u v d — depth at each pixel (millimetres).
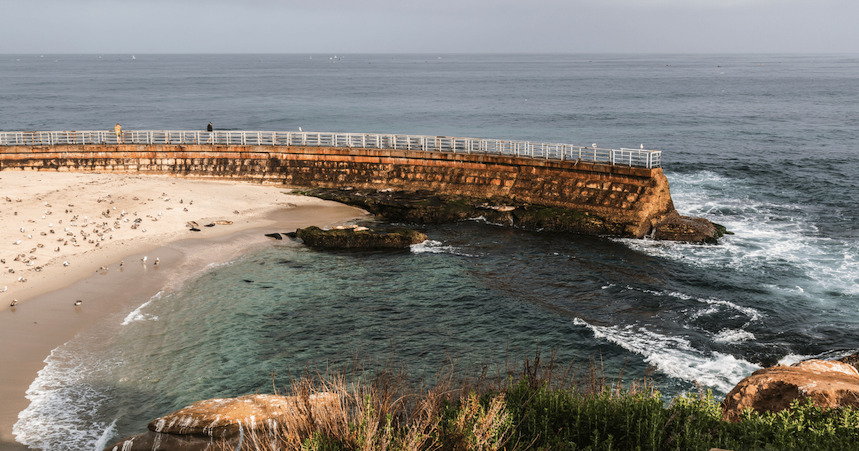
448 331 23875
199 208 39812
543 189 40688
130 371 19734
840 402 9023
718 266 31516
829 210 43500
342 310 25719
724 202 45969
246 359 21016
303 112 113938
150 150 47312
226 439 11656
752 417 8758
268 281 28766
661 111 114625
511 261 32438
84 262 29094
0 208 35656
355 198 43094
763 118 101438
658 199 37125
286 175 46969
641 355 21828
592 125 95000
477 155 42969
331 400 9547
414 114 110812
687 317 25172
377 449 8461
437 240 36062
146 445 11773
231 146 47312
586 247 34875
